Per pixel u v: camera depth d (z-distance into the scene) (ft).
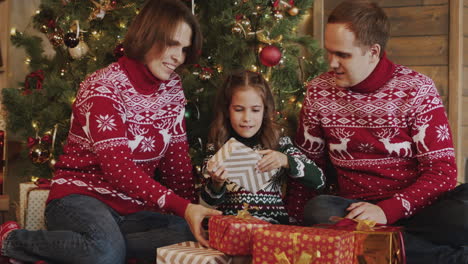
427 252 4.85
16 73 9.55
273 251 3.77
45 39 9.70
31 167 7.95
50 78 7.43
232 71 6.42
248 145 5.87
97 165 5.26
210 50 7.13
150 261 5.16
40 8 7.78
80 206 5.00
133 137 5.41
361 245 4.01
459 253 4.75
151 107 5.51
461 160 8.15
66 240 4.77
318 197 5.25
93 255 4.74
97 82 5.18
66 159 5.37
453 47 8.05
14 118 7.66
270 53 6.31
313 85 5.95
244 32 6.57
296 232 3.76
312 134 6.00
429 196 5.02
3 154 9.07
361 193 5.61
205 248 4.39
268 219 5.60
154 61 5.27
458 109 8.04
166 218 5.43
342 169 5.83
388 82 5.47
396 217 4.89
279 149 5.91
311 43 7.20
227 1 6.82
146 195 4.77
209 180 5.48
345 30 5.10
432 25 8.17
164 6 5.23
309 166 5.59
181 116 5.94
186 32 5.26
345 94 5.65
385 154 5.52
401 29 8.31
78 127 5.32
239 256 4.15
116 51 6.53
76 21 6.91
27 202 6.36
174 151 5.96
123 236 5.16
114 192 5.28
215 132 5.94
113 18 7.20
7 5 9.50
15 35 8.23
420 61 8.25
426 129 5.29
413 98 5.35
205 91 6.83
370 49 5.25
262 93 5.72
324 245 3.61
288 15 7.04
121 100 5.24
